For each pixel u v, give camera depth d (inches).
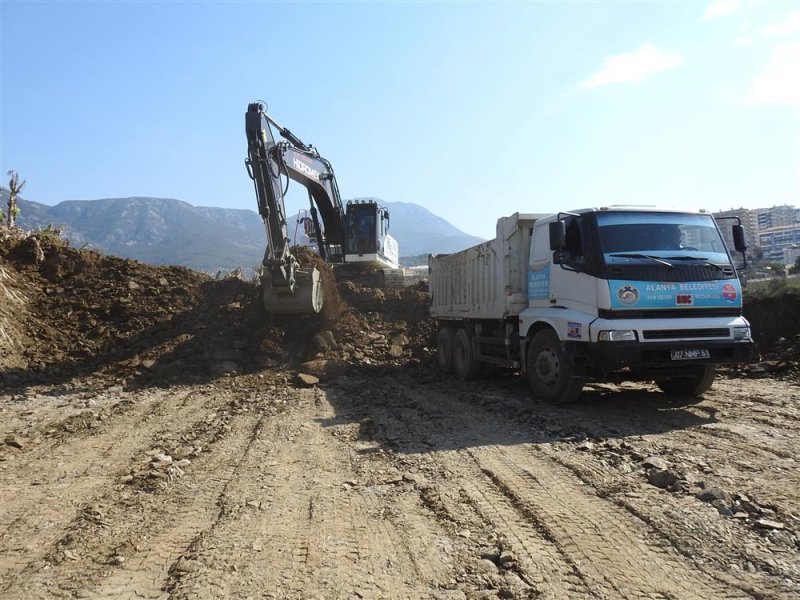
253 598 130.6
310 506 187.0
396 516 176.7
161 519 179.8
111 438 286.0
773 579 132.8
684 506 174.2
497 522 169.3
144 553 156.3
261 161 476.4
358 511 181.9
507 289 367.6
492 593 130.8
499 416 310.5
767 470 203.6
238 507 188.1
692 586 131.5
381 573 141.4
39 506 192.2
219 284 631.2
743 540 151.7
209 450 262.8
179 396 399.5
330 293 600.4
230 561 148.6
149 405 369.1
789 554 143.8
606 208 311.1
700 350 288.5
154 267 663.1
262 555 151.9
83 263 635.5
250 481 215.8
